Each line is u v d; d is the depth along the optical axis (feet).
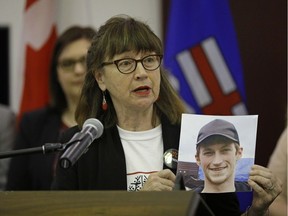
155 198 8.82
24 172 18.38
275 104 21.75
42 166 18.06
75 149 9.77
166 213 8.64
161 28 22.91
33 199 9.26
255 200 11.63
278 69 21.81
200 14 20.72
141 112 12.35
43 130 18.57
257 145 21.79
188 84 20.57
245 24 21.94
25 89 22.43
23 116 18.95
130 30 12.01
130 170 12.23
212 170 11.40
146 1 23.53
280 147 16.58
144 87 11.94
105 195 9.04
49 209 9.13
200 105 20.45
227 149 11.43
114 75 12.02
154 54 12.01
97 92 12.80
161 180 11.14
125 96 12.01
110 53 12.00
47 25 22.63
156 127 12.61
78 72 18.66
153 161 12.28
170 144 12.34
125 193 8.97
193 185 11.39
